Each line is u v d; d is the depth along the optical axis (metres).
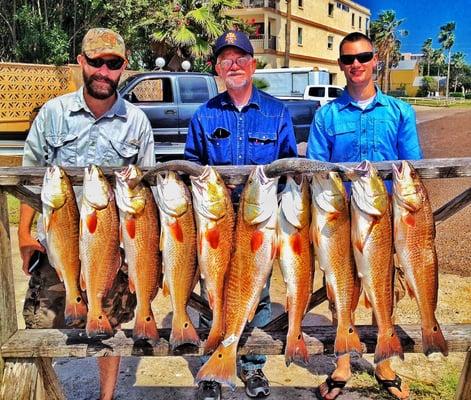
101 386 3.40
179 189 2.54
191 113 10.73
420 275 2.61
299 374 3.95
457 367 3.99
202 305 2.98
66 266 2.68
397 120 3.41
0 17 14.57
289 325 2.60
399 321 4.70
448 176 2.65
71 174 2.72
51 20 15.07
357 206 2.54
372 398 3.60
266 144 3.45
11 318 2.90
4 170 2.71
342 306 2.61
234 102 3.46
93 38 2.99
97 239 2.59
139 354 2.78
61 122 3.16
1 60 15.05
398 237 2.58
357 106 3.43
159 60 11.84
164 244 2.58
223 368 2.56
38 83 12.20
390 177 2.68
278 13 33.53
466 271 5.84
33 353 2.80
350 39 3.34
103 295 2.65
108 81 3.04
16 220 7.94
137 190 2.57
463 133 18.09
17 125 11.95
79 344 2.81
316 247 2.57
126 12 16.08
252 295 2.60
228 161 3.47
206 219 2.52
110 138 3.20
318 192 2.53
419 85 78.81
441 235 7.02
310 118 12.56
